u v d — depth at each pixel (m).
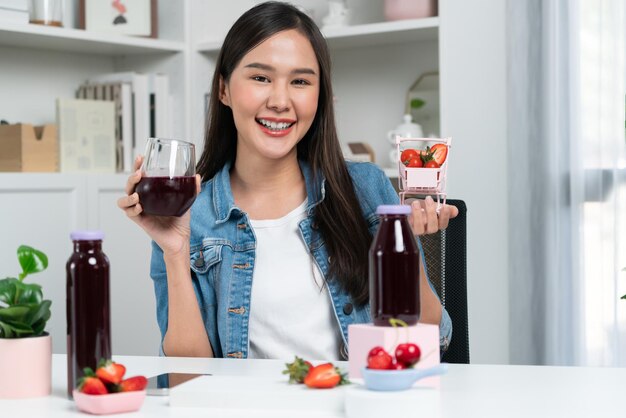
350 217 1.96
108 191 3.38
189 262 1.88
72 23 3.64
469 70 3.16
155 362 1.68
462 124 3.18
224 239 2.00
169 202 1.58
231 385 1.35
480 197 3.16
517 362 3.07
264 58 1.93
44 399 1.41
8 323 1.42
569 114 3.02
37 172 3.20
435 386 1.37
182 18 3.66
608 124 2.98
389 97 3.62
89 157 3.38
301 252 1.97
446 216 1.77
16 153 3.20
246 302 1.95
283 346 1.93
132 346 3.48
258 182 2.04
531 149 3.07
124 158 3.49
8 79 3.48
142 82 3.54
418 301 1.39
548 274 3.03
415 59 3.56
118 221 3.42
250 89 1.94
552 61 3.03
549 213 3.05
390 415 1.21
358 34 3.35
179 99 3.67
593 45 3.00
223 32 3.79
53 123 3.62
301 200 2.03
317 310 1.94
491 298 3.15
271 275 1.95
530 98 3.07
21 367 1.40
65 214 3.25
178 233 1.81
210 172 2.13
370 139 3.67
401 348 1.29
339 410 1.28
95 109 3.39
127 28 3.52
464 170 3.18
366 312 1.94
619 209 2.96
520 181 3.07
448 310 2.06
